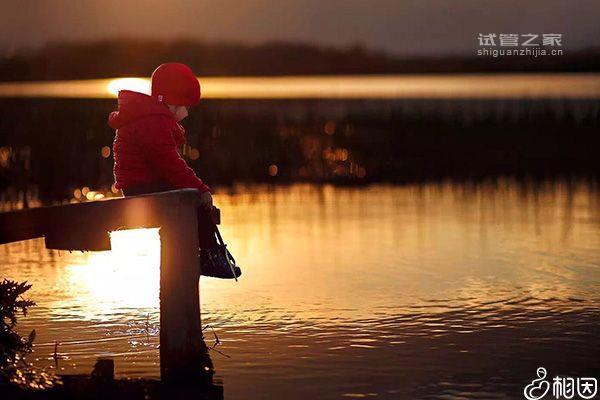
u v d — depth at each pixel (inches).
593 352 385.1
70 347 396.8
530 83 2357.3
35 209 352.2
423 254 620.4
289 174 1151.6
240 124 1424.7
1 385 346.3
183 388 341.1
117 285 528.7
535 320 438.9
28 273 564.1
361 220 786.2
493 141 1374.3
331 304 474.3
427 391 335.3
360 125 1469.0
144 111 385.7
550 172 1165.1
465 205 880.3
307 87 2456.9
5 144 1169.4
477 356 379.9
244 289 514.0
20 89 2090.3
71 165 1059.3
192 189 372.8
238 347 394.3
